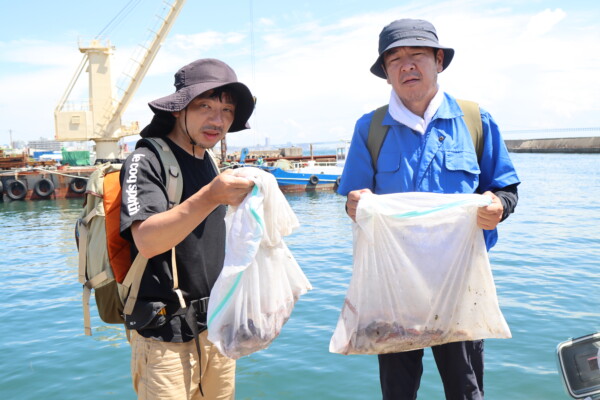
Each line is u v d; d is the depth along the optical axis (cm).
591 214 1659
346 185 245
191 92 203
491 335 219
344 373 469
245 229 182
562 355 170
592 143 8006
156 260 207
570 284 756
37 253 1294
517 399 393
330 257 1104
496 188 232
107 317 225
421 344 222
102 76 2852
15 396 448
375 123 240
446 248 215
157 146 210
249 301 193
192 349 218
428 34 220
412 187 228
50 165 3362
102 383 472
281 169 2839
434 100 229
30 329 655
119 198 211
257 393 434
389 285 217
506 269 880
